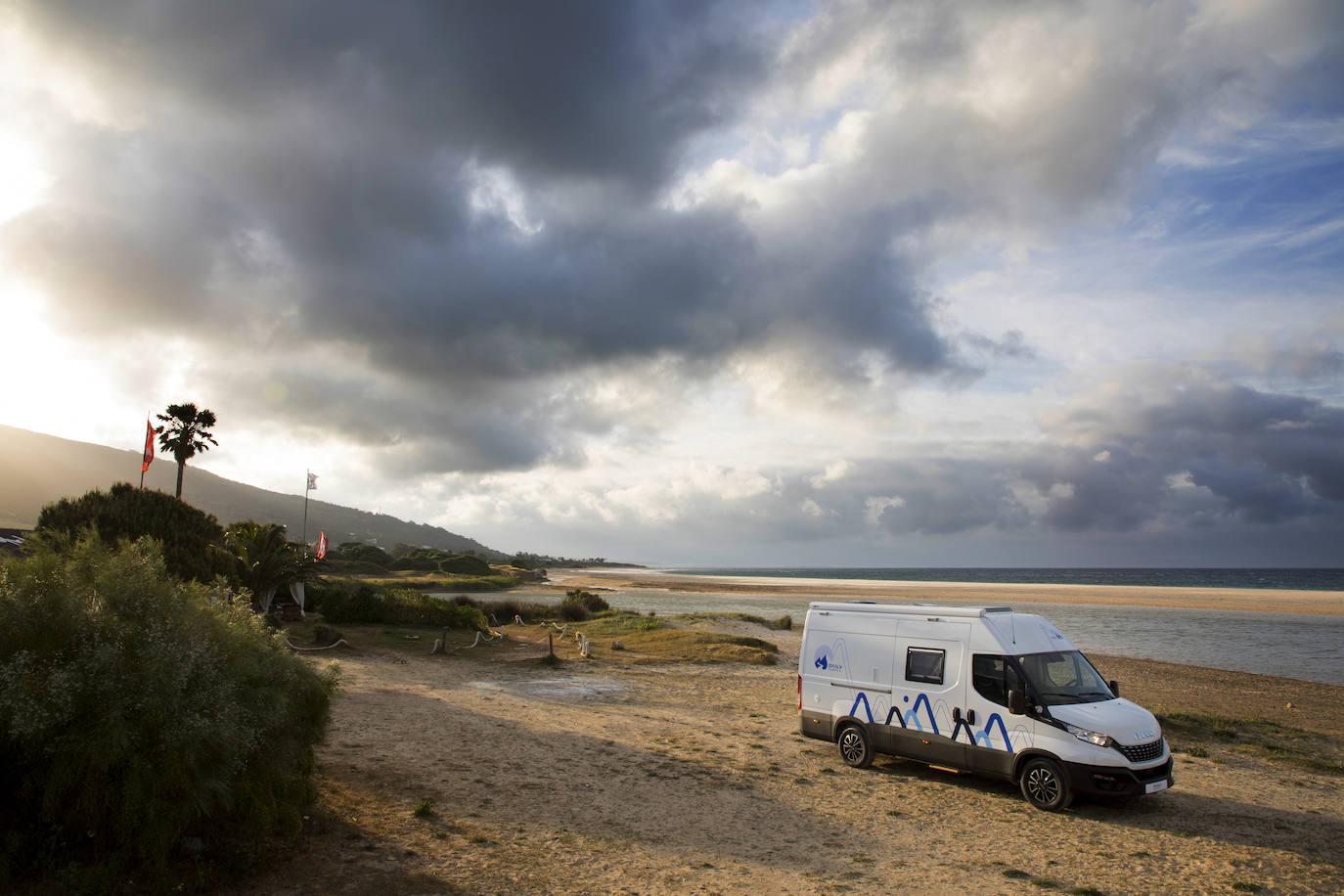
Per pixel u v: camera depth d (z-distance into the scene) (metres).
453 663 23.27
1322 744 16.05
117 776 5.38
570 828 8.29
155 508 25.03
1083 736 9.48
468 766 10.62
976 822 9.15
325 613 34.00
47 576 6.14
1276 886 7.28
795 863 7.57
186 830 6.12
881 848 8.11
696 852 7.77
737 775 11.06
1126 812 9.73
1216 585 127.06
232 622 7.30
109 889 5.16
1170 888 7.13
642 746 12.66
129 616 6.20
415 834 7.61
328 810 8.02
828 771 11.52
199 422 48.38
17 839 5.13
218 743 5.80
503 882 6.58
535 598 85.56
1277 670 29.64
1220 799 10.63
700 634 33.16
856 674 11.97
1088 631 45.53
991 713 10.29
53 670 5.46
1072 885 7.13
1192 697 22.00
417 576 118.06
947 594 89.25
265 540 29.69
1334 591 92.25
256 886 5.92
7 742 5.28
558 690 18.88
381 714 13.95
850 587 114.06
